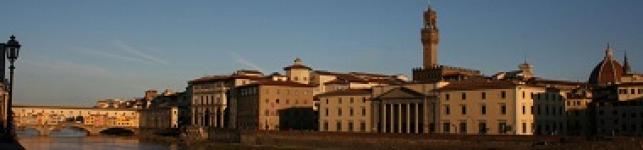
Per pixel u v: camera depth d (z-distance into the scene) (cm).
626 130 17062
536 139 13375
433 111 17588
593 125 18075
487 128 16025
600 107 17912
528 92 15725
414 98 18150
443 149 14962
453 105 17012
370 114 19125
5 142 5984
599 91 19712
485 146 14162
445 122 17200
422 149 15375
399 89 18450
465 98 16700
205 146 19650
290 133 18812
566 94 18150
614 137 12625
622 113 17212
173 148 19725
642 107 16638
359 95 19562
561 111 16800
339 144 17362
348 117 19838
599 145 12325
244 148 18038
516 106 15338
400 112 18412
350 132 17462
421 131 17925
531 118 15700
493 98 15975
